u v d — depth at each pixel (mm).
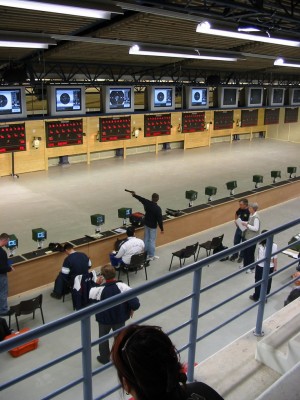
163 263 9477
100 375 5504
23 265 7973
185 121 18016
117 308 5090
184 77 16219
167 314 7172
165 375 1082
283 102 19016
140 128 21312
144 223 9555
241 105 17516
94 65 13242
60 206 13547
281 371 3027
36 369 1975
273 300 7488
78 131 15203
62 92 11922
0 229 11555
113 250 9422
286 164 20234
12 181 16516
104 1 5188
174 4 5812
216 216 11891
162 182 16641
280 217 12898
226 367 3133
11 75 10555
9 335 6148
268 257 3322
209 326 6738
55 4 4441
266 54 12836
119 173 17984
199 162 20422
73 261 7137
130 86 13516
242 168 19297
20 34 7562
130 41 9438
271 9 6848
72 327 6762
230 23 7145
